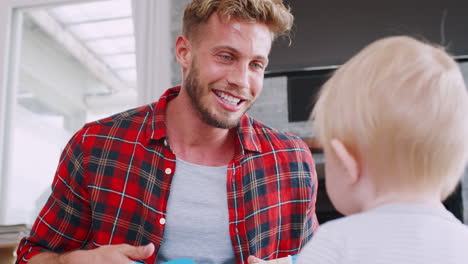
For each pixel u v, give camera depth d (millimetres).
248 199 1234
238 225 1192
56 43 3410
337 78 607
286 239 1283
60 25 3393
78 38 3600
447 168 533
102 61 3689
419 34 2418
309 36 2494
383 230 533
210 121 1189
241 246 1181
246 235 1195
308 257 564
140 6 2590
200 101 1182
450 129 524
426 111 524
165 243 1150
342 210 604
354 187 582
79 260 1016
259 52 1173
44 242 1192
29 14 3006
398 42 586
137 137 1230
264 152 1307
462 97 542
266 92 2449
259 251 1221
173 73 2496
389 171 545
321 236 574
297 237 1292
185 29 1244
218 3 1151
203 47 1172
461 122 531
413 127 522
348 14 2492
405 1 2455
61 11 3213
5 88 2752
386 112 536
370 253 524
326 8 2514
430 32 2408
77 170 1192
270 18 1188
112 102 3682
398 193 551
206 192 1192
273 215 1260
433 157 526
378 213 547
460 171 544
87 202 1198
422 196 547
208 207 1181
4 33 2795
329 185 612
